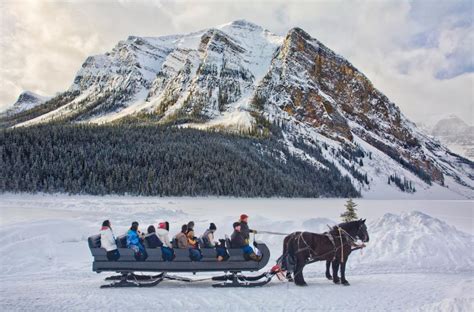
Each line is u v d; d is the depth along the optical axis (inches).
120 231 942.4
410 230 873.5
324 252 592.4
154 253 562.9
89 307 464.4
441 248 773.3
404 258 741.9
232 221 1080.8
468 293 503.5
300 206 2965.1
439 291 550.6
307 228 979.9
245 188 4606.3
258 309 470.6
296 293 540.1
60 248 797.2
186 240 576.7
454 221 1497.3
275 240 895.1
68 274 633.0
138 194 3991.1
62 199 3304.6
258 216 1121.4
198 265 570.6
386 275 653.3
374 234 871.1
